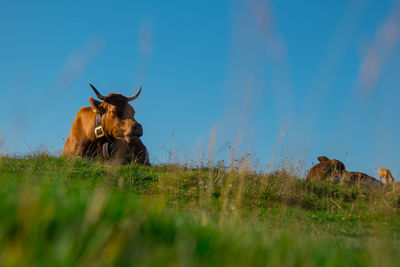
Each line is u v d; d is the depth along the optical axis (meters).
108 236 5.57
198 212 13.01
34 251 4.73
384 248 7.57
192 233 6.57
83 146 27.50
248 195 20.61
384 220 18.69
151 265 4.95
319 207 21.88
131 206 7.38
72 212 6.02
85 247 5.16
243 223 11.94
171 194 21.03
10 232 5.30
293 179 22.31
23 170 19.97
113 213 6.62
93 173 22.30
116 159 26.58
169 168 25.00
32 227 5.12
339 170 28.20
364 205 22.50
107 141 27.45
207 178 22.77
